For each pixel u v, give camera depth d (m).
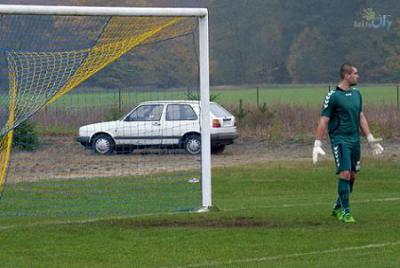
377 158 64.75
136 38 39.62
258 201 42.50
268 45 180.62
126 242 29.98
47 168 59.69
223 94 153.25
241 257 26.98
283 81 177.12
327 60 181.50
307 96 144.50
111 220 35.22
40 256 27.78
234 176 55.31
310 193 47.00
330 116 33.00
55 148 67.88
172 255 27.53
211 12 177.50
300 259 26.45
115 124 70.81
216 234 31.17
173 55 105.00
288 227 32.34
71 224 34.34
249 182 52.00
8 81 45.44
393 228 31.78
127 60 101.69
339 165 32.97
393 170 57.09
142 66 103.00
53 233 32.12
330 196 44.94
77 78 40.56
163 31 45.88
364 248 28.00
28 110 40.97
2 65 48.09
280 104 101.25
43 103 40.81
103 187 48.56
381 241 29.19
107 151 70.62
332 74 180.38
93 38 66.69
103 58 40.09
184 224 33.75
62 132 69.31
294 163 63.81
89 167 60.94
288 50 180.75
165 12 37.97
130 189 47.38
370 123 85.75
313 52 182.12
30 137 64.94
